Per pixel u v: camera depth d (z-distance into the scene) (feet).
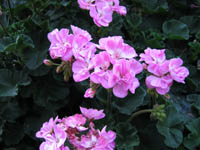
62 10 2.21
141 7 2.54
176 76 1.30
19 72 1.87
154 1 2.54
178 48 2.41
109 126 1.67
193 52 2.28
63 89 1.96
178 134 1.71
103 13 1.71
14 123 1.91
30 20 2.01
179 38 2.28
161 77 1.34
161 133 1.66
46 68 1.92
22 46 1.88
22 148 1.88
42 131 1.32
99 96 1.68
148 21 2.52
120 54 1.34
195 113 2.00
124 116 1.77
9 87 1.81
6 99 1.84
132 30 2.31
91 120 1.45
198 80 2.24
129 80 1.26
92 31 2.13
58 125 1.32
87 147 1.30
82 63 1.36
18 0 2.28
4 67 1.99
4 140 1.85
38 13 2.20
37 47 1.99
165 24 2.38
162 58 1.37
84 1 1.73
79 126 1.31
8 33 2.05
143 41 2.28
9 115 1.84
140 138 1.81
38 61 1.91
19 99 1.95
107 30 2.07
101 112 1.41
